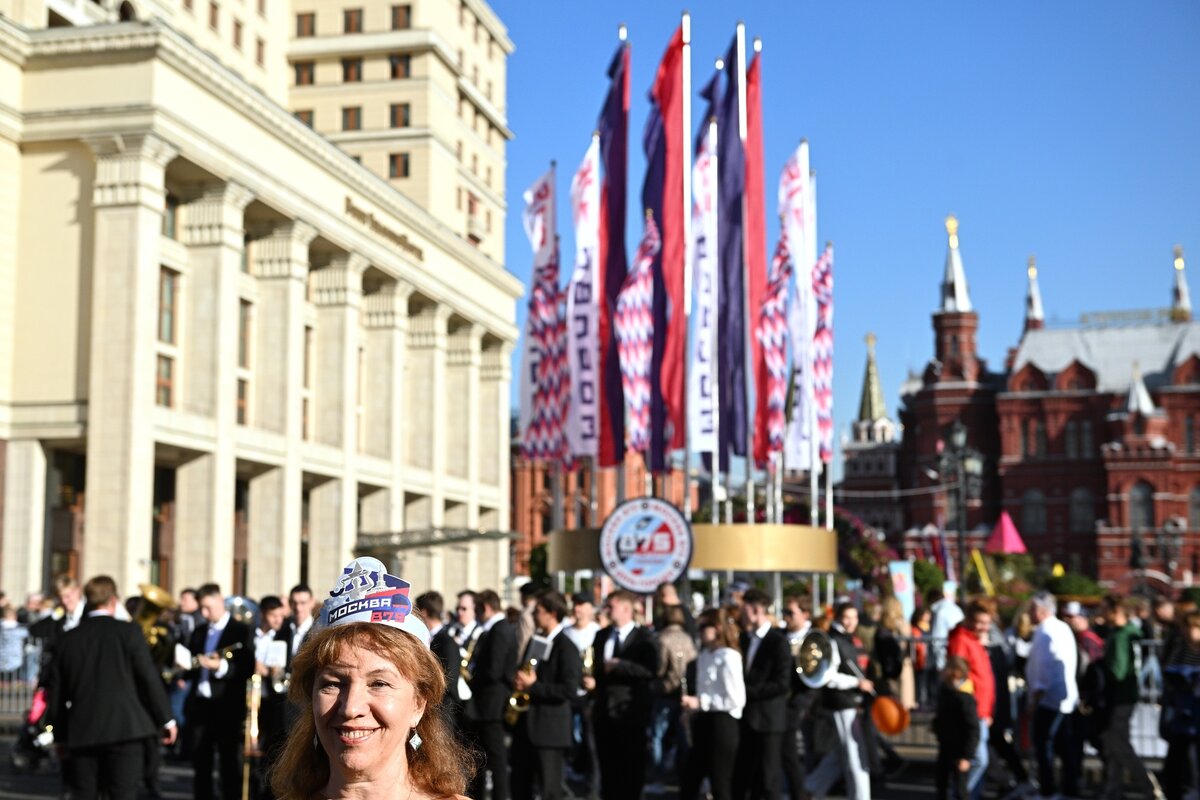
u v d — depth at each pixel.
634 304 30.98
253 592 56.12
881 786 19.45
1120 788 16.78
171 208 52.28
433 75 75.00
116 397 46.66
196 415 50.28
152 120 47.03
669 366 32.19
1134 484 143.00
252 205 55.00
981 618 15.66
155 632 16.42
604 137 33.06
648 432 32.12
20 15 50.34
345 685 3.63
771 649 14.57
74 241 48.56
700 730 14.67
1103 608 17.23
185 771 20.78
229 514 51.97
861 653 18.03
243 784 15.27
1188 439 144.50
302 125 56.59
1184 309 156.25
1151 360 149.38
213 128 50.75
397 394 67.25
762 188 32.72
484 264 76.75
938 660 25.22
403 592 3.78
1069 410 147.00
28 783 19.16
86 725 11.89
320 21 75.56
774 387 31.19
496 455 81.94
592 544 31.61
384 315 67.31
